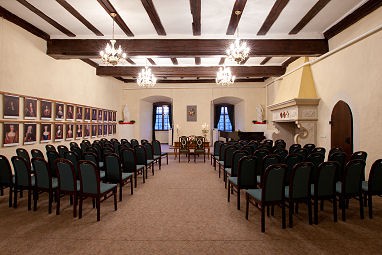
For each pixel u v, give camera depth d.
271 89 11.62
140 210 3.91
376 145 4.88
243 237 2.97
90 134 9.27
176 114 12.84
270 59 8.95
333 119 6.39
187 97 12.84
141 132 13.25
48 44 6.75
